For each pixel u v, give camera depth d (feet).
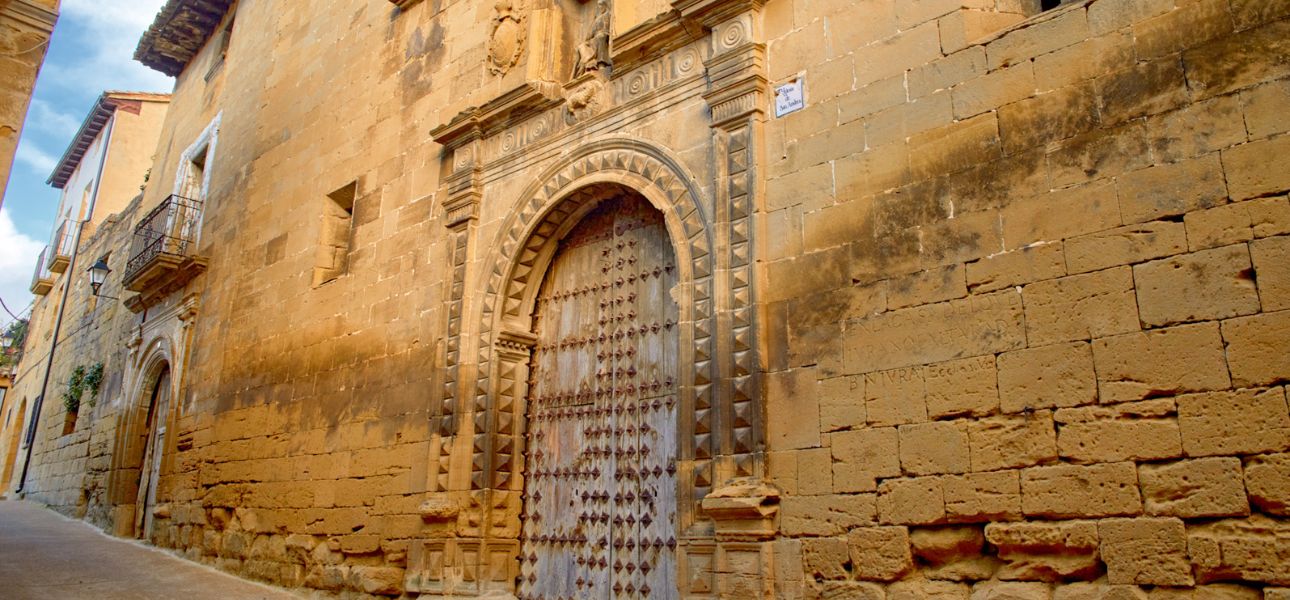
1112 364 17.75
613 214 32.24
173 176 67.26
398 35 43.34
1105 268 18.30
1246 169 16.94
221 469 44.93
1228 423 16.16
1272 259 16.30
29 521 63.36
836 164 23.47
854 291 22.13
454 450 31.50
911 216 21.61
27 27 26.50
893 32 23.36
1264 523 15.47
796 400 22.44
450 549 30.48
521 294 33.35
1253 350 16.15
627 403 29.53
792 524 21.63
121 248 75.56
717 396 23.97
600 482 29.48
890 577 19.80
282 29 54.24
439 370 33.42
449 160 37.35
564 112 32.65
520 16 36.29
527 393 32.91
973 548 19.03
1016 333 19.20
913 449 20.11
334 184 43.91
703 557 23.31
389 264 38.27
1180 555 16.19
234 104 57.88
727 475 23.09
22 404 101.65
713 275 25.09
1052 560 17.83
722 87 26.40
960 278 20.36
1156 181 18.02
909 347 20.77
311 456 38.81
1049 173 19.60
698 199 26.48
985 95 21.11
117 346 69.41
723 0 26.76
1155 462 16.88
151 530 50.90
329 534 36.19
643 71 30.09
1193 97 17.92
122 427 60.34
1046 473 18.11
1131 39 19.10
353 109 44.55
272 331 44.70
